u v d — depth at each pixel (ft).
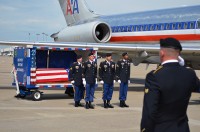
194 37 63.21
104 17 91.81
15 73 51.72
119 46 66.64
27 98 52.03
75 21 102.01
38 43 65.92
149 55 69.31
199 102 51.19
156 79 12.43
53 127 30.76
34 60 49.06
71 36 86.99
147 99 12.32
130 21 80.69
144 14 78.18
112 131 29.58
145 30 75.10
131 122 33.88
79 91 44.39
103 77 44.01
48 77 50.37
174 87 12.39
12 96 53.88
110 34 80.64
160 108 12.52
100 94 60.49
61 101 49.39
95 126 31.63
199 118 36.86
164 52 12.99
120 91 45.19
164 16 71.10
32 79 48.93
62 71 51.65
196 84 13.14
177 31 66.54
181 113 12.59
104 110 42.06
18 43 65.67
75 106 44.62
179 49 12.92
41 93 50.62
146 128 12.25
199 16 62.90
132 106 45.96
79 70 43.80
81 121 34.04
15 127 30.42
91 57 43.86
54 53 57.00
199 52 59.98
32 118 35.17
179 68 12.79
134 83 87.30
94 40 78.18
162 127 12.46
